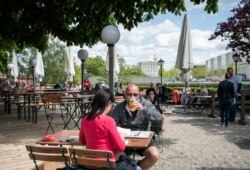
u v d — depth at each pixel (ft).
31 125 36.94
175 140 31.17
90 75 207.82
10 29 44.29
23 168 19.71
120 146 13.43
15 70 101.60
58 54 189.26
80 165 12.93
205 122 43.98
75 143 14.46
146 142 14.62
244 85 75.92
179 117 49.52
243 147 28.25
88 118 13.67
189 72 58.13
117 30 28.07
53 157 13.16
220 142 30.32
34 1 42.57
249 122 44.34
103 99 13.73
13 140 28.55
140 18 38.11
